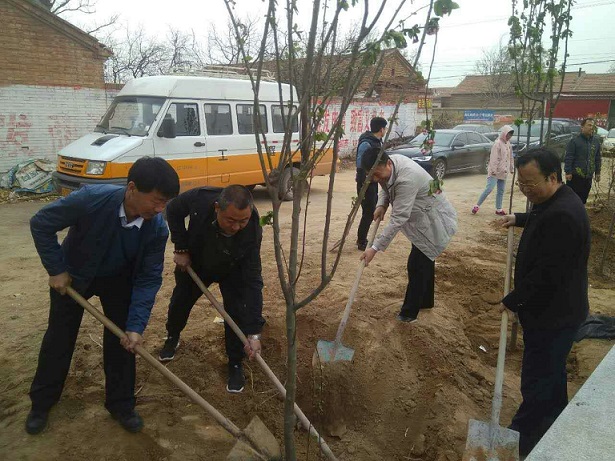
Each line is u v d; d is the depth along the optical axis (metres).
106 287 2.84
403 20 1.69
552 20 3.86
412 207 4.07
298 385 3.69
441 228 4.16
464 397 3.60
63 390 3.28
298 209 1.84
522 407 2.95
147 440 2.92
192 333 4.17
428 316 4.53
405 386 3.68
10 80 10.78
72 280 2.66
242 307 3.37
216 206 2.80
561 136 15.62
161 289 5.11
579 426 2.12
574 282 2.69
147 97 8.42
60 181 8.16
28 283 5.30
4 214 8.91
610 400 2.29
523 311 2.90
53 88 11.38
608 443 2.01
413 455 3.22
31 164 10.77
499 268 5.94
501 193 9.16
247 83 9.59
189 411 3.24
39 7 10.78
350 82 1.69
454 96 42.38
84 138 8.55
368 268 5.84
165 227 2.75
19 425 2.93
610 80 36.44
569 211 2.58
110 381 2.92
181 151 8.52
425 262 4.21
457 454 3.05
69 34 11.34
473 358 4.14
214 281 3.46
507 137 8.95
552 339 2.78
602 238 7.18
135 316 2.72
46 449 2.76
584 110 35.41
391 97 19.20
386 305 4.71
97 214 2.51
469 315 5.00
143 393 3.36
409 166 4.02
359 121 18.39
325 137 1.75
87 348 3.82
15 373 3.49
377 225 4.64
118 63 25.03
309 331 4.25
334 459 2.74
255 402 3.47
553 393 2.87
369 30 1.63
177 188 2.44
